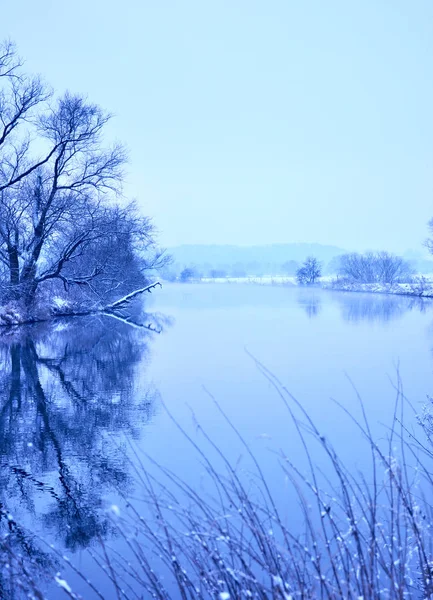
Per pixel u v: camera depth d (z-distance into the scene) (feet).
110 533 19.53
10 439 30.53
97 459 27.20
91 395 40.78
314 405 36.91
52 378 47.06
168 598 11.97
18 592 15.72
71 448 28.86
